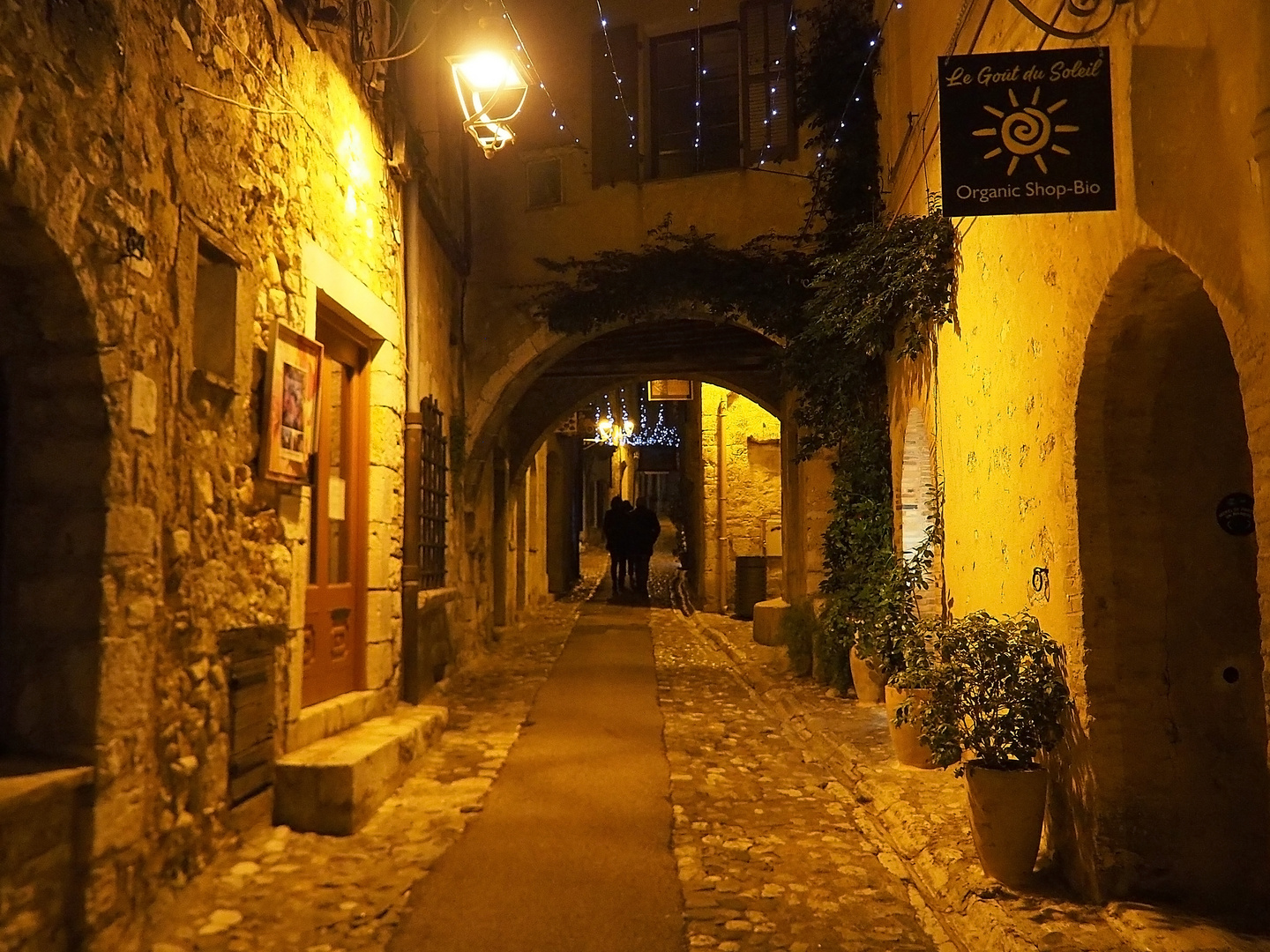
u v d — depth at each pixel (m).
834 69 8.95
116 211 3.44
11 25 2.86
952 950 3.58
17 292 3.24
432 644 8.41
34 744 3.30
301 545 5.24
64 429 3.38
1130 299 3.35
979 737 3.92
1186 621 3.63
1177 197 2.82
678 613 17.39
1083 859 3.68
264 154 4.88
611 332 12.02
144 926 3.57
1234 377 3.60
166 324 3.82
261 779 4.71
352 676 6.53
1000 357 4.69
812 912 3.94
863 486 8.66
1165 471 3.67
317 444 5.48
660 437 30.94
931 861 4.28
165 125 3.82
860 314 6.40
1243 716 3.58
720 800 5.57
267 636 4.83
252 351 4.68
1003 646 3.92
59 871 3.15
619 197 10.24
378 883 4.17
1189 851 3.55
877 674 7.97
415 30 8.50
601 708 8.42
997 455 4.78
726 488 17.47
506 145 10.52
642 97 10.33
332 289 5.89
